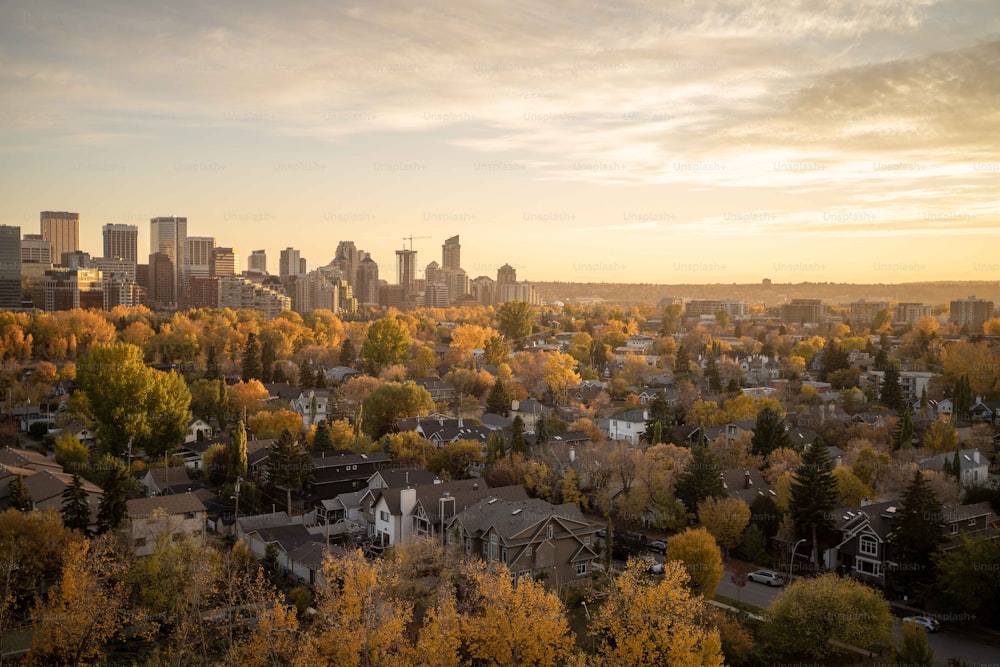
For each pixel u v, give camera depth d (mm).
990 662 57031
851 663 56938
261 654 51125
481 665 53688
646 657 49594
